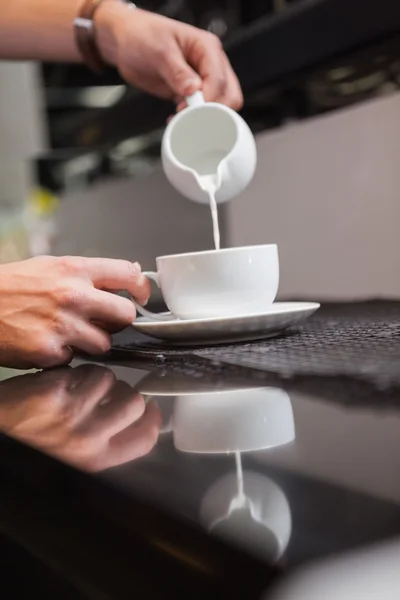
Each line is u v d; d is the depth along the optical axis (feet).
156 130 5.53
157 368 1.82
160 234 7.30
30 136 8.29
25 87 8.22
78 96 7.72
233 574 0.62
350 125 4.77
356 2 3.36
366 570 0.57
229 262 2.08
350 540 0.63
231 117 2.52
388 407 1.18
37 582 0.93
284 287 5.61
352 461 0.90
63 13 3.53
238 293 2.11
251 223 5.91
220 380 1.56
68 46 3.63
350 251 4.93
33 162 8.22
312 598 0.54
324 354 1.66
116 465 0.96
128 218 7.75
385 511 0.71
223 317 1.94
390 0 3.19
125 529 0.80
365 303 3.00
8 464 1.12
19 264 2.15
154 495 0.82
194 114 2.56
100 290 2.10
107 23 3.37
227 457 0.97
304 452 0.96
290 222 5.47
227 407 1.30
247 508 0.75
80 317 2.06
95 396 1.52
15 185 8.59
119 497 0.84
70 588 0.85
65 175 8.30
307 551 0.61
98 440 1.12
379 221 4.65
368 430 1.05
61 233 8.29
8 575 1.02
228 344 2.06
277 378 1.48
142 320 2.31
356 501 0.74
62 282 2.06
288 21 3.80
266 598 0.57
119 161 7.61
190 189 2.51
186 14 5.57
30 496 1.02
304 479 0.83
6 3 3.63
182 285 2.13
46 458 1.02
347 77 4.22
